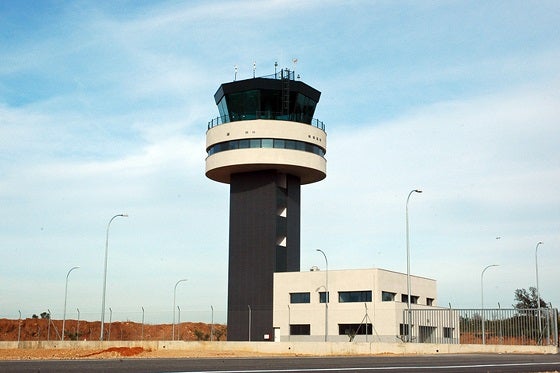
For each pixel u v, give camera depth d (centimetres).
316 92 9781
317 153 9700
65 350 6675
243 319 9519
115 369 3412
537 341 7119
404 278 9581
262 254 9506
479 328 7538
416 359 4938
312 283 9212
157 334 15000
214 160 9588
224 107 9681
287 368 3634
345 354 6256
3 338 13512
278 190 9681
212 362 4291
